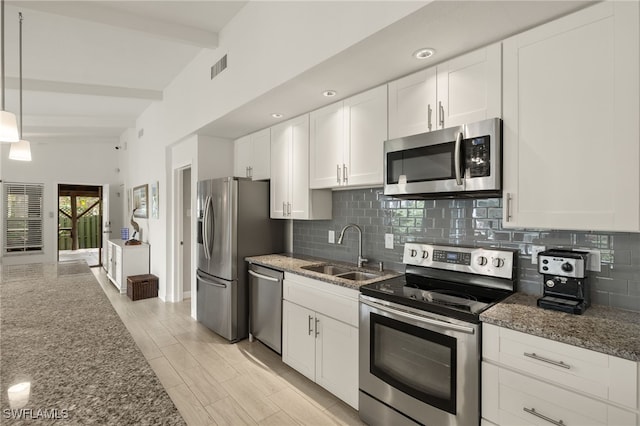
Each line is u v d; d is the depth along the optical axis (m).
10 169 6.70
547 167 1.49
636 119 1.26
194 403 2.28
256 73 2.57
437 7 1.43
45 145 7.09
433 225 2.33
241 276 3.33
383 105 2.23
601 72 1.34
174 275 4.74
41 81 4.21
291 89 2.39
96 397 0.79
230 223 3.27
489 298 1.83
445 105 1.87
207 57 3.40
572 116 1.42
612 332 1.28
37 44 3.38
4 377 0.88
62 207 7.90
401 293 1.89
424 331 1.70
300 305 2.59
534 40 1.53
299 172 3.00
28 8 2.45
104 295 1.76
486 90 1.70
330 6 1.91
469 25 1.57
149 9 2.77
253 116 3.09
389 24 1.58
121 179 7.76
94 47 3.46
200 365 2.82
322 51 1.95
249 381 2.56
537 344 1.32
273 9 2.39
